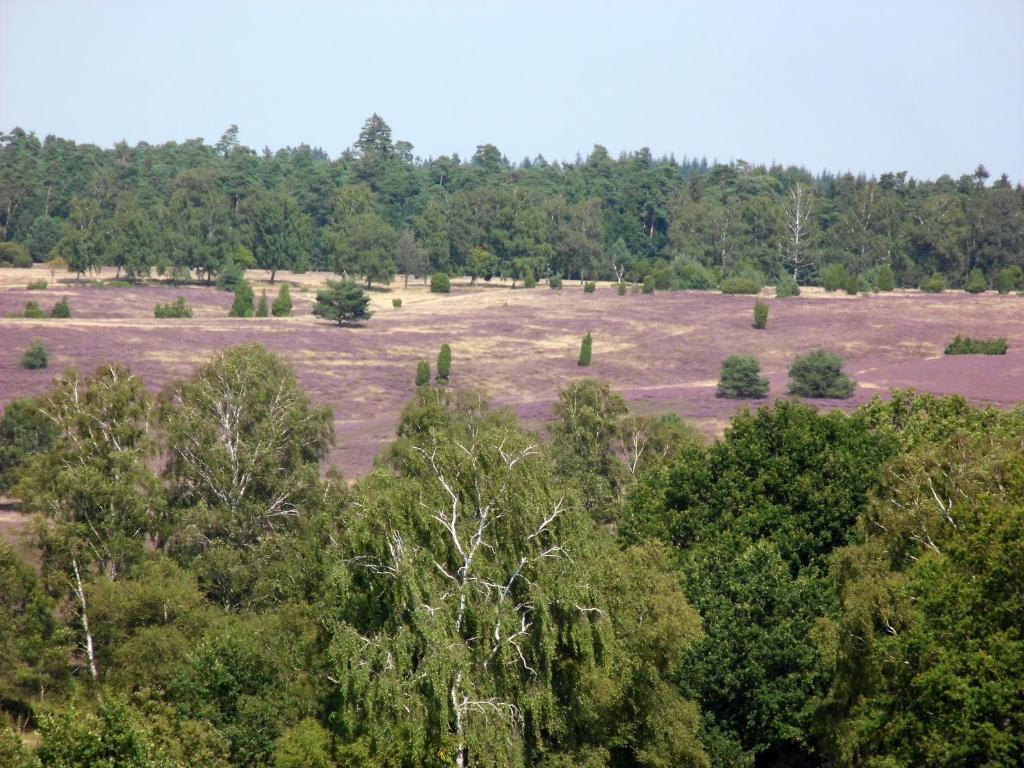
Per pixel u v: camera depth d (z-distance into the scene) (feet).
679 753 129.39
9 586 168.35
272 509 207.92
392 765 112.57
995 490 146.72
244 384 219.82
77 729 103.04
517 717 117.91
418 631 116.47
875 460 187.32
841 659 126.52
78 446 201.98
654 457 249.96
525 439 132.05
